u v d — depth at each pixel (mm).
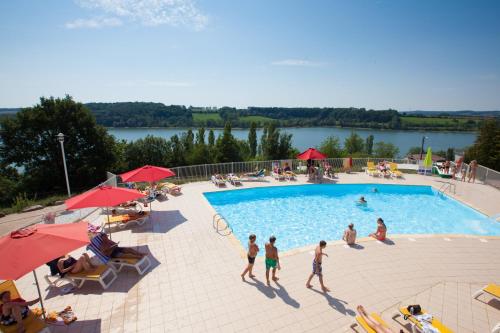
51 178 27297
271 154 42844
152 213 12367
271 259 6977
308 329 5684
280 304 6406
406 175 20562
